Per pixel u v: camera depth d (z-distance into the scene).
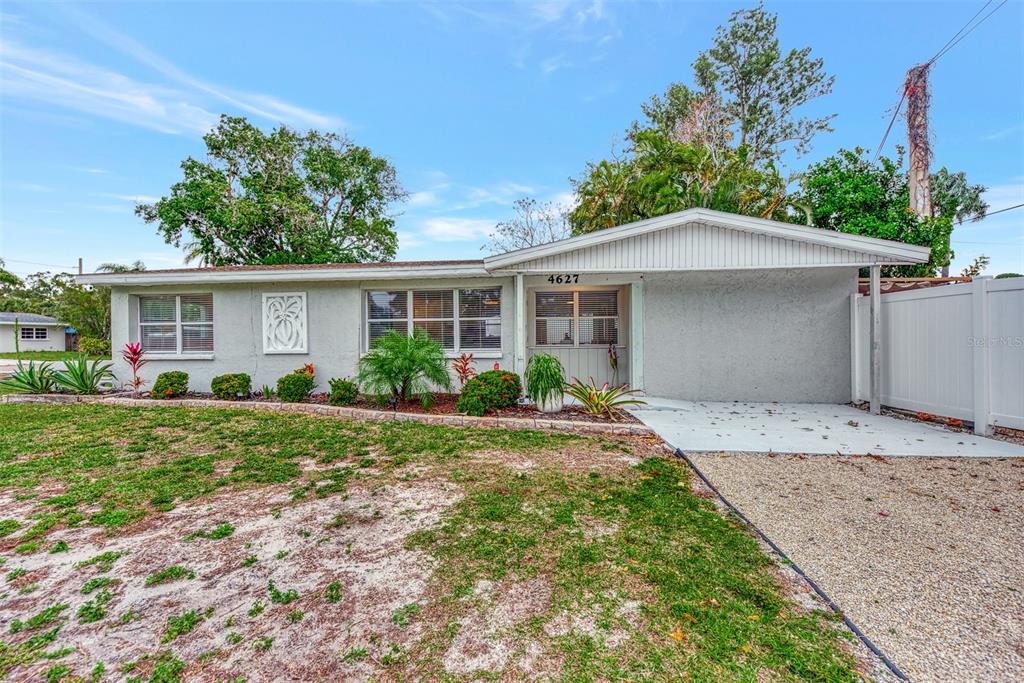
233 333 9.27
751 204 13.57
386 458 4.88
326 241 20.89
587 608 2.31
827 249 7.21
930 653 1.97
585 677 1.85
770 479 4.24
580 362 9.48
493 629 2.16
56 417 6.93
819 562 2.75
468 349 9.02
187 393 9.09
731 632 2.12
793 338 8.32
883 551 2.88
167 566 2.75
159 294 9.41
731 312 8.45
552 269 7.68
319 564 2.77
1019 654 1.96
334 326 9.10
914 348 6.70
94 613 2.30
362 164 22.42
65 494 3.86
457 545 2.98
